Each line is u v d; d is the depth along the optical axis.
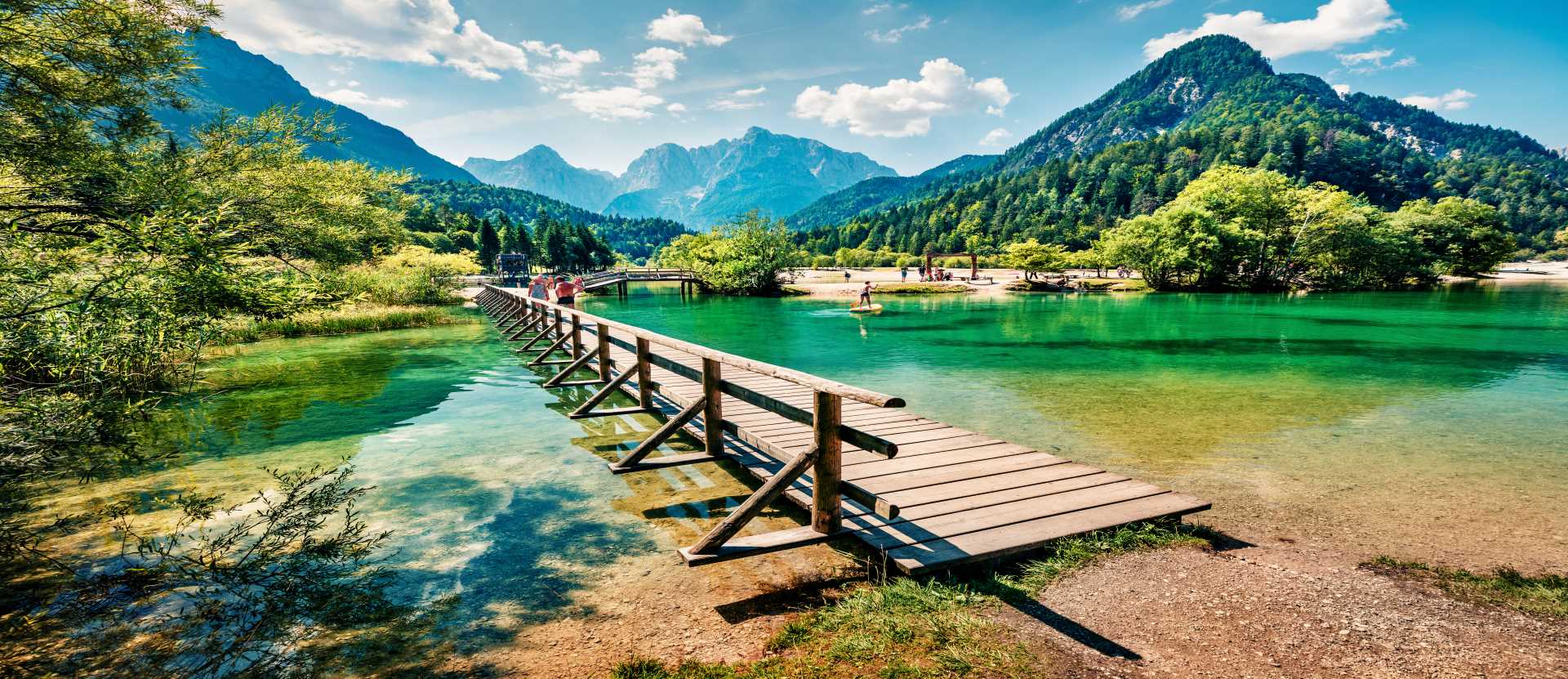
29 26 8.46
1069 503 5.05
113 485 6.02
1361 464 7.09
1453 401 10.77
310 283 8.51
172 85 10.46
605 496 5.88
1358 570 4.21
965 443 6.93
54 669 3.10
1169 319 26.59
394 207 23.59
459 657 3.27
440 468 6.72
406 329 21.59
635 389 10.23
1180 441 8.16
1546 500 5.89
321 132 14.30
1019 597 3.77
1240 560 4.37
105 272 6.26
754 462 6.39
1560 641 3.24
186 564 4.32
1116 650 3.19
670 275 52.59
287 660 3.22
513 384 11.82
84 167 9.46
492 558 4.52
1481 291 46.06
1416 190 168.50
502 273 56.03
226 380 12.11
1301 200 50.81
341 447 7.53
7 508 5.37
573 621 3.65
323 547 4.64
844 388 4.14
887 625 3.47
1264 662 3.07
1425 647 3.19
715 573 4.27
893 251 166.25
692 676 3.06
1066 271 67.25
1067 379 13.07
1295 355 16.45
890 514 4.06
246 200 13.40
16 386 5.81
